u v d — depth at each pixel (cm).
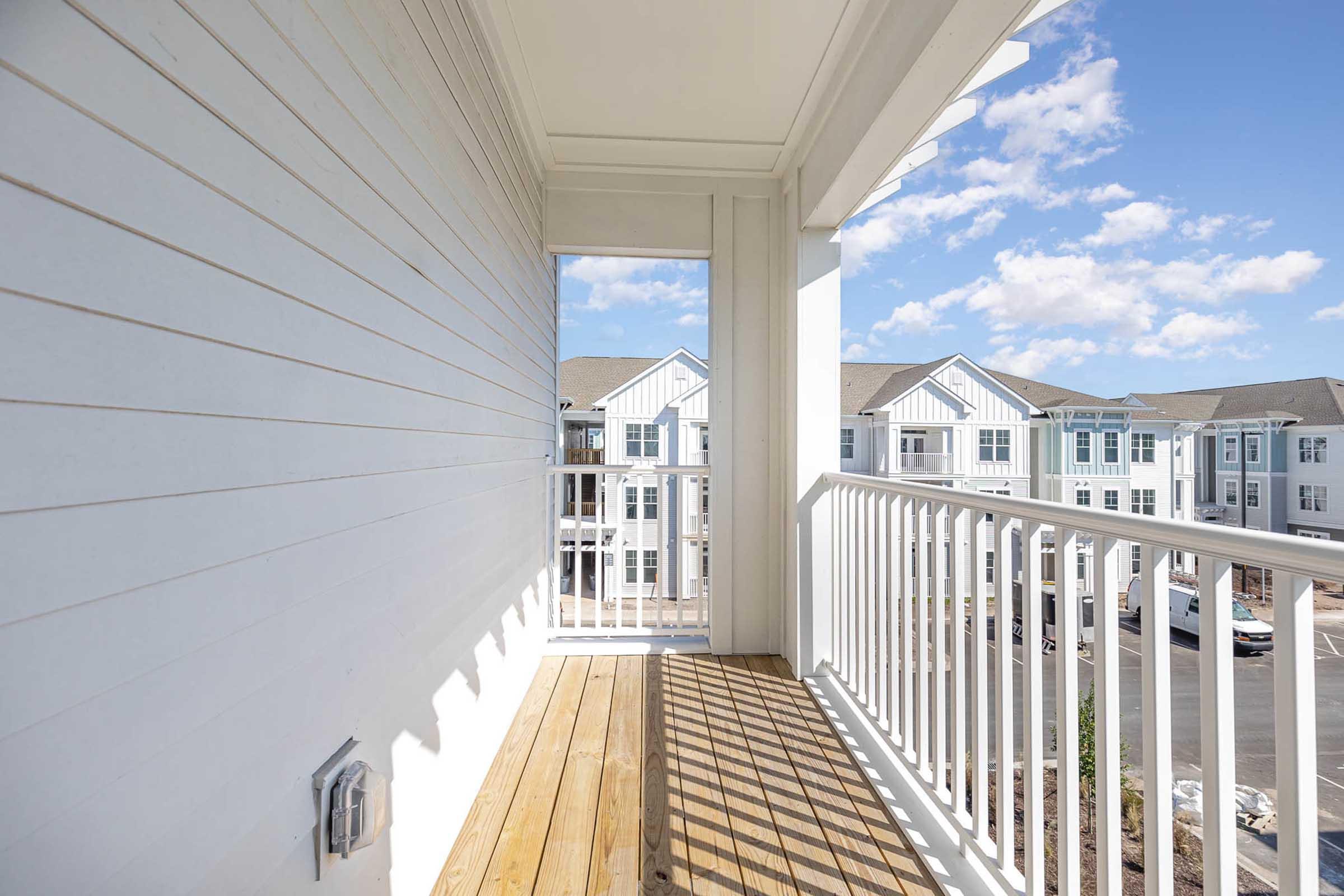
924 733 184
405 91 133
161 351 65
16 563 48
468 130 183
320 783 98
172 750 66
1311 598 74
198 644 70
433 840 153
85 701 55
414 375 139
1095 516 106
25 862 48
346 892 108
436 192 154
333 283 102
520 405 262
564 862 161
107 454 58
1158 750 96
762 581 335
